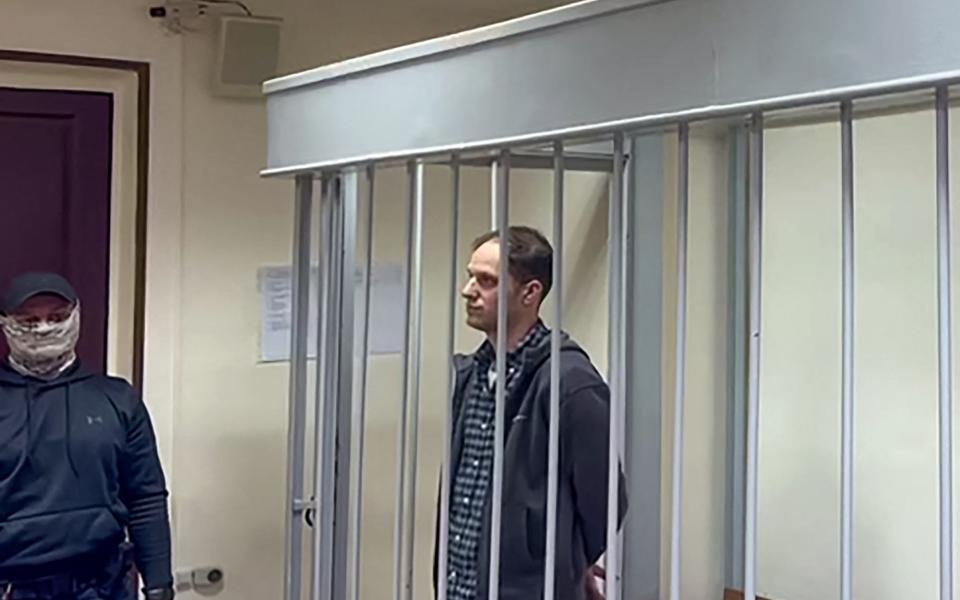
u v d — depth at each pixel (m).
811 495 3.04
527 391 2.09
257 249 2.99
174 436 2.90
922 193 2.75
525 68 1.41
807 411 3.05
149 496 2.54
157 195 2.85
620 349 1.41
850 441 1.16
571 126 1.35
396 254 3.11
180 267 2.90
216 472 2.96
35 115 2.79
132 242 2.87
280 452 3.04
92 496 2.42
